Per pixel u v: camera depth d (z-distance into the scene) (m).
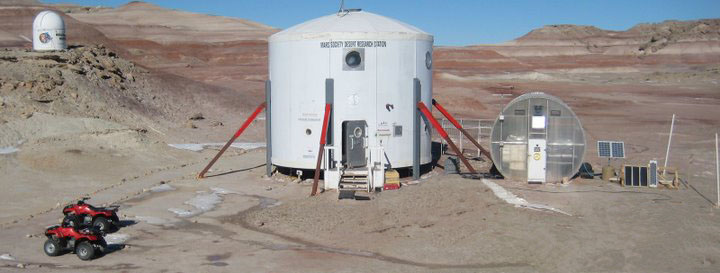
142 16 168.50
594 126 50.00
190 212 23.09
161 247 18.88
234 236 20.16
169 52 114.88
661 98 74.88
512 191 25.14
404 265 17.17
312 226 21.09
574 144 26.73
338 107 27.78
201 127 44.06
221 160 33.94
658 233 19.61
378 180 26.05
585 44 173.75
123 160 31.86
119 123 38.69
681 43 158.62
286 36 28.50
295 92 28.45
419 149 28.98
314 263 17.36
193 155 34.88
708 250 18.00
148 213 22.81
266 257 17.91
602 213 21.94
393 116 28.27
